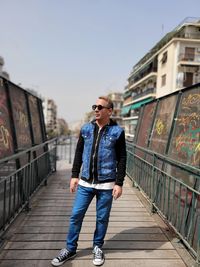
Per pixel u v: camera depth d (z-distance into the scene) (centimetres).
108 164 315
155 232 414
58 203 545
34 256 333
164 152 493
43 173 692
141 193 637
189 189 344
